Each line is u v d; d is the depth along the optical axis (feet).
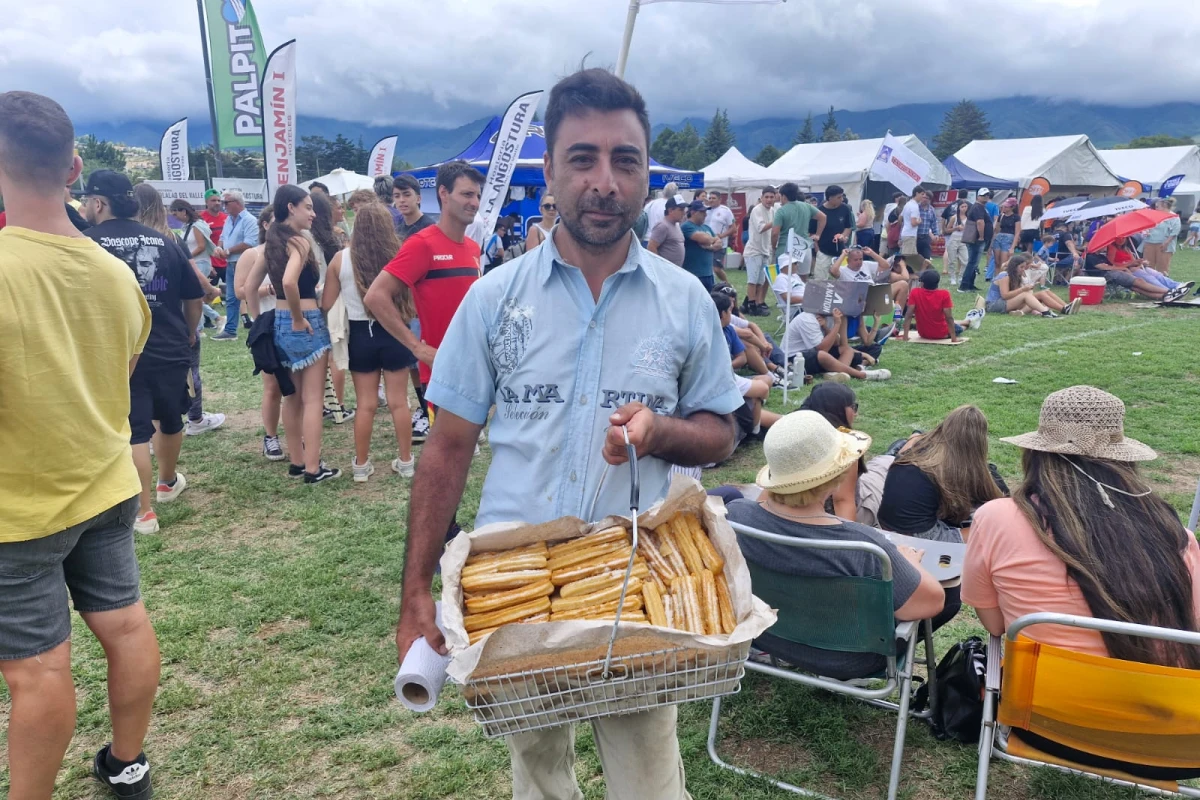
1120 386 26.84
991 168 83.30
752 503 9.00
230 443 22.35
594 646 4.44
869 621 8.29
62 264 7.19
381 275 14.80
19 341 6.86
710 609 4.81
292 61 36.04
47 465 7.13
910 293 35.53
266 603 13.29
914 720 10.30
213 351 34.60
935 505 11.34
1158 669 6.66
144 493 15.93
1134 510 7.57
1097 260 50.29
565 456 5.49
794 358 28.48
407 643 5.33
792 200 41.32
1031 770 9.34
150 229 14.62
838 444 8.59
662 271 5.66
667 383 5.56
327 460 20.72
